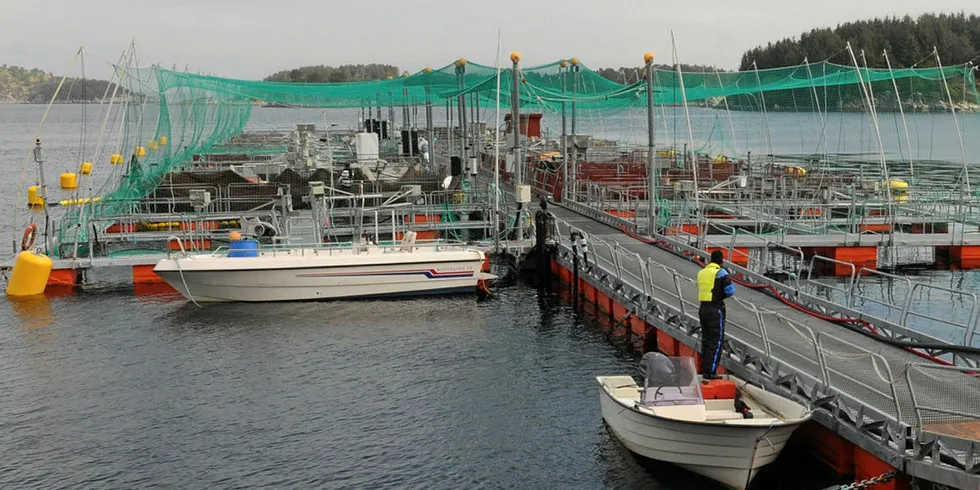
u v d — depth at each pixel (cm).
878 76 3784
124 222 3275
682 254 2792
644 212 3641
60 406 1834
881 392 1464
